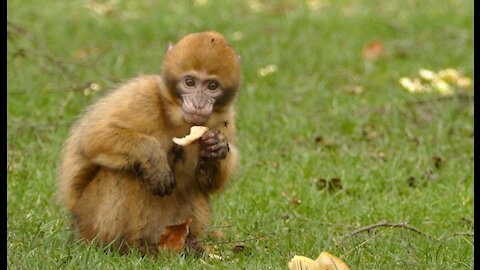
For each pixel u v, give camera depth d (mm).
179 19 23000
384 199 13094
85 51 20406
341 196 13258
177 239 10453
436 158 14773
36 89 17312
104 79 17016
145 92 10422
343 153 15008
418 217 12383
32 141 14828
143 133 10383
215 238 11273
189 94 10219
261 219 11945
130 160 10250
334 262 9539
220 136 10359
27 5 23734
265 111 16812
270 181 13555
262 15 23734
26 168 13688
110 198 10336
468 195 13180
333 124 16344
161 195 10305
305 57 20312
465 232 11750
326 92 18172
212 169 10734
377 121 16594
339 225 11836
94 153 10328
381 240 10945
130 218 10398
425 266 10133
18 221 11531
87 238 10508
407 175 14258
